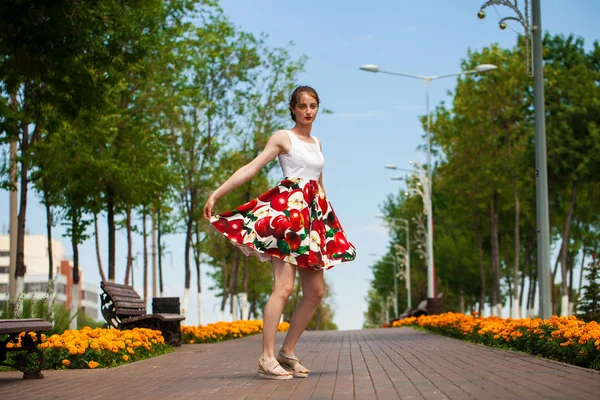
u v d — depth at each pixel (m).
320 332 30.91
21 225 19.97
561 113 38.69
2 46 15.33
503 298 64.62
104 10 16.33
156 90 24.25
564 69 40.22
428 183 39.62
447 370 9.31
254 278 54.81
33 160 20.33
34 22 14.41
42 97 17.34
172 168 28.58
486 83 40.34
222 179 31.16
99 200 23.86
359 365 10.55
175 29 25.41
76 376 9.93
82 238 24.73
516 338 12.62
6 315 15.24
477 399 6.52
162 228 32.31
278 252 8.52
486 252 59.16
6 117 18.47
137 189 23.33
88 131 21.28
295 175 8.72
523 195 43.88
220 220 8.61
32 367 10.79
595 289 20.91
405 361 11.08
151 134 24.31
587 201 44.41
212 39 30.39
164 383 8.70
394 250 81.25
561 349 10.05
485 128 41.16
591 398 6.38
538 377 8.07
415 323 32.22
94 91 17.16
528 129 40.28
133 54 17.88
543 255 16.45
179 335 17.56
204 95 30.73
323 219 8.88
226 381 8.64
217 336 21.98
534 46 16.86
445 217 65.31
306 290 8.88
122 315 16.23
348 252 8.97
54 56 15.10
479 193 43.44
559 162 38.91
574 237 49.50
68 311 21.47
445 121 43.62
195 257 37.53
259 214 8.62
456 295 64.69
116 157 23.02
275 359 8.70
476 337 15.66
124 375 9.92
